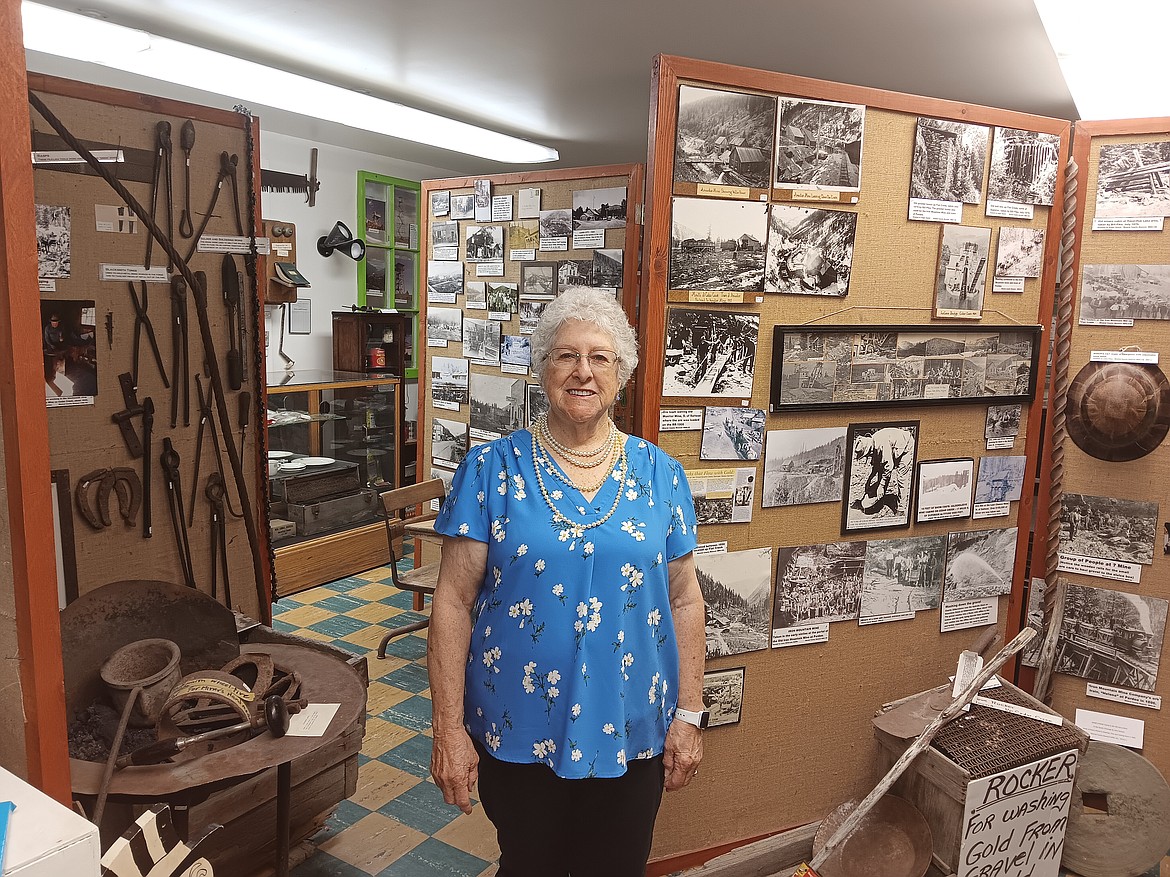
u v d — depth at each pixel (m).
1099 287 2.51
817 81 2.17
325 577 4.93
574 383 1.56
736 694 2.37
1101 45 2.80
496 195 4.20
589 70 3.99
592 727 1.52
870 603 2.52
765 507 2.32
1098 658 2.62
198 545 2.58
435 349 4.59
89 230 2.24
